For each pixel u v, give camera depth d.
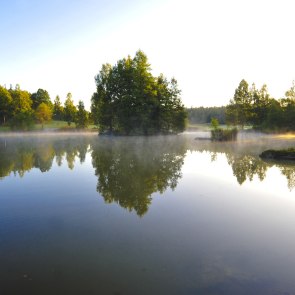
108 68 52.66
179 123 49.44
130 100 46.72
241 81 55.00
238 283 3.97
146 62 46.59
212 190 9.03
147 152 20.16
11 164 14.59
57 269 4.33
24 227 6.01
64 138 43.97
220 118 115.50
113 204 7.60
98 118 53.88
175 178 10.85
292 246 5.10
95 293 3.74
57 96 102.50
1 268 4.38
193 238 5.42
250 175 11.35
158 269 4.30
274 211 7.00
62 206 7.44
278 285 3.93
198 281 4.00
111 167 13.43
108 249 4.96
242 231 5.76
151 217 6.57
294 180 10.38
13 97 83.69
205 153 19.19
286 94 47.94
